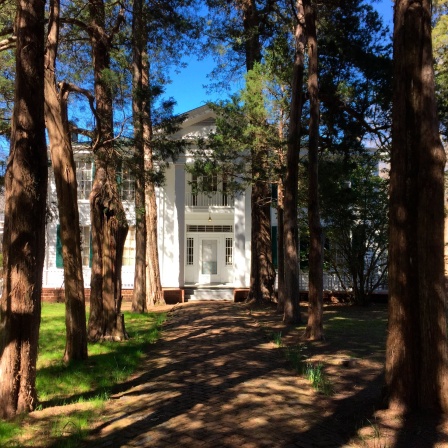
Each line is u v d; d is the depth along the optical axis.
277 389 6.13
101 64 10.54
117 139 10.62
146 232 18.70
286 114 14.73
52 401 5.73
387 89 12.96
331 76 13.39
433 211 4.96
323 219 17.33
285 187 13.09
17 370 5.21
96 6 10.41
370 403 5.31
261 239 18.75
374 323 12.84
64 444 4.37
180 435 4.57
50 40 7.91
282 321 13.12
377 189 17.62
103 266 10.37
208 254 23.84
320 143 14.49
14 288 5.25
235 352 8.77
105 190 10.43
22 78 5.34
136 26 11.77
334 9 13.31
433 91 5.13
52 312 15.80
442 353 4.84
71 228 8.07
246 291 20.62
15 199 5.27
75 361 7.90
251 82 14.25
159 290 19.56
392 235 5.13
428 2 5.19
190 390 6.17
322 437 4.45
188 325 12.76
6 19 11.56
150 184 13.39
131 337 10.57
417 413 4.80
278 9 14.48
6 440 4.43
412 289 4.96
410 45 5.14
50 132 7.91
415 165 5.05
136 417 5.15
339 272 19.14
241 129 14.68
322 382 6.29
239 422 4.88
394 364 4.99
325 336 10.54
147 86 11.47
